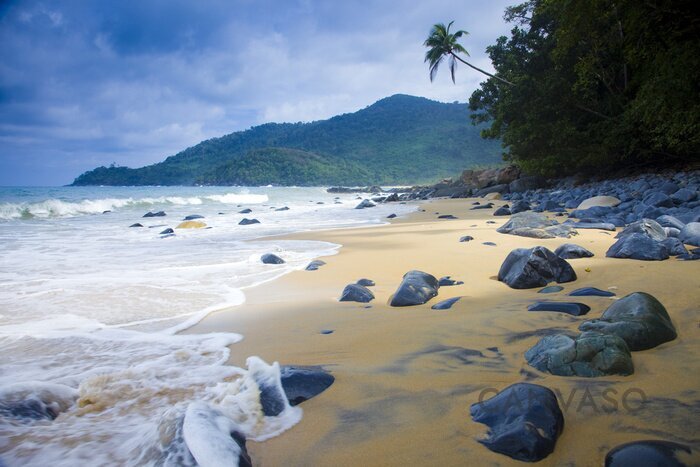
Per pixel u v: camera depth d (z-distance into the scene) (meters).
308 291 5.62
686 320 3.25
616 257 6.07
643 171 25.42
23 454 1.91
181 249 9.62
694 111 16.33
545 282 5.05
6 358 3.28
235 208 26.64
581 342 2.61
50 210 20.70
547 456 1.79
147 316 4.46
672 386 2.27
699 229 6.99
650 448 1.71
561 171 30.89
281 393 2.41
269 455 1.92
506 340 3.24
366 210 23.86
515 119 29.48
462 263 7.00
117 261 8.03
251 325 4.09
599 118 26.53
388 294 5.32
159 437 1.91
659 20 15.41
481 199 30.23
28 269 7.21
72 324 4.18
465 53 36.09
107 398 2.50
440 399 2.36
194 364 3.10
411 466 1.80
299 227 14.58
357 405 2.35
